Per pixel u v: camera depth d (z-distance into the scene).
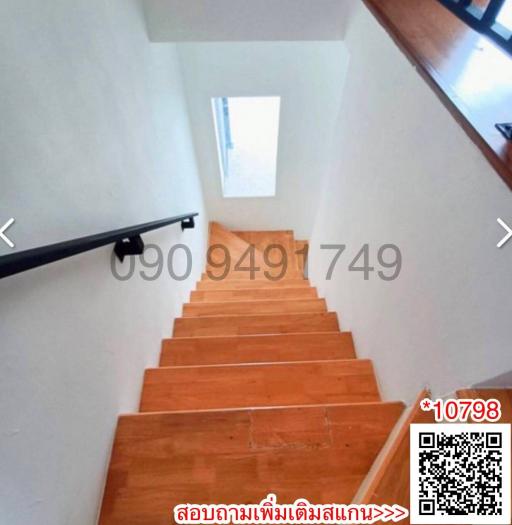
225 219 4.63
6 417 0.62
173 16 1.83
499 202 0.71
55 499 0.78
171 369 1.52
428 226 1.03
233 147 4.93
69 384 0.85
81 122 0.96
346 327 2.00
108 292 1.12
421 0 1.30
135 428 1.15
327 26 1.93
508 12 0.99
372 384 1.49
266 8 1.85
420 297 1.09
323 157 3.80
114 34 1.28
